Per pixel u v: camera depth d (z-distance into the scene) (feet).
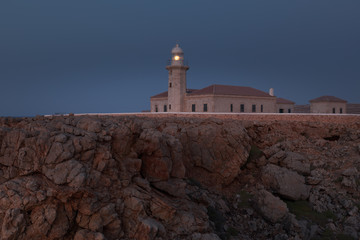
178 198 74.49
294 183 98.17
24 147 59.26
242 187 104.88
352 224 86.63
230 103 179.73
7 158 59.06
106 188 62.03
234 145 105.09
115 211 60.90
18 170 58.39
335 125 135.03
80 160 60.44
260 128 129.59
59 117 71.56
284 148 119.65
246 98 185.68
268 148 119.55
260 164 111.86
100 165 62.18
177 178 77.97
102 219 58.80
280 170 102.68
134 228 60.95
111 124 70.38
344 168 108.78
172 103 190.80
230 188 104.63
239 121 129.90
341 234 84.02
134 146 73.41
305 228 84.38
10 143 59.98
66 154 58.39
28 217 54.80
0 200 54.49
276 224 85.81
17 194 54.70
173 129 106.01
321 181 104.22
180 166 78.74
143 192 66.59
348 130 130.93
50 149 58.80
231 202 97.04
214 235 66.54
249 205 94.22
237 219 88.74
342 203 94.12
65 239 56.85
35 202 54.60
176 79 189.78
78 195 57.16
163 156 74.74
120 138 68.69
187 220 67.77
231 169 103.24
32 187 55.42
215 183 101.81
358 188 98.58
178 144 80.59
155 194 69.92
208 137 105.40
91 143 61.77
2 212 54.34
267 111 194.90
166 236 64.03
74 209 57.93
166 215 66.23
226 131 107.14
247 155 106.01
